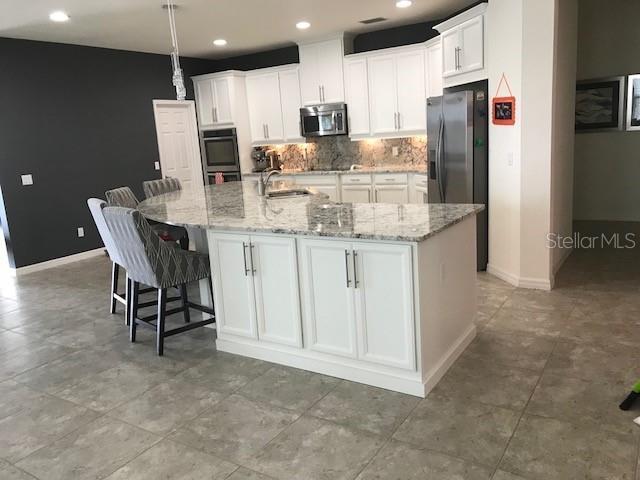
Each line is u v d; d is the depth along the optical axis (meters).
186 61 8.05
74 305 4.81
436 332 2.89
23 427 2.74
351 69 6.95
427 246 2.70
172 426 2.65
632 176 6.73
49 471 2.35
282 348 3.24
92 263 6.53
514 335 3.46
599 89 6.64
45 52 6.34
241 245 3.21
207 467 2.30
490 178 4.79
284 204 4.02
